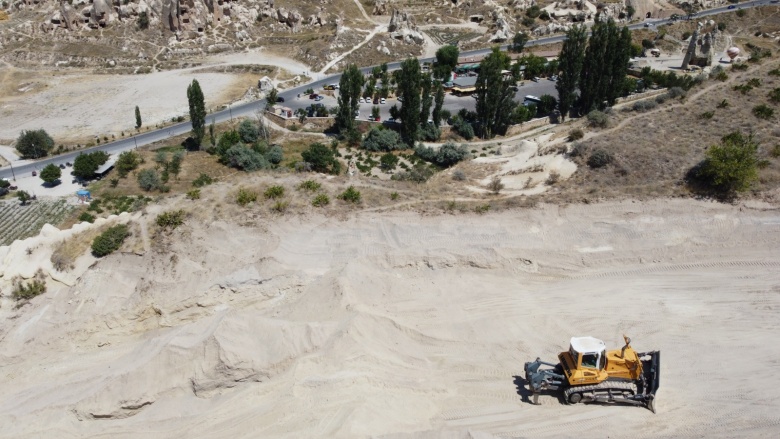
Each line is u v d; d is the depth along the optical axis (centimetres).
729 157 3959
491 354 2891
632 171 4466
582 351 2452
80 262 3441
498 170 5384
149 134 8631
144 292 3259
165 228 3600
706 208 3888
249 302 3334
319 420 2467
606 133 5434
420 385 2686
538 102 8938
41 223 5919
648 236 3728
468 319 3141
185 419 2575
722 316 3122
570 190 4338
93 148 8088
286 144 8119
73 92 10675
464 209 4003
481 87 7812
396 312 3192
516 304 3256
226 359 2692
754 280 3388
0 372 2977
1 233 5734
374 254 3541
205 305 3275
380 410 2517
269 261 3438
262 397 2652
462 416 2522
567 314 3173
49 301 3269
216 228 3650
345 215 3903
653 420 2459
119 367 2875
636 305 3228
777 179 4069
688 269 3516
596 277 3488
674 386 2653
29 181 7025
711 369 2752
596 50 7838
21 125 9181
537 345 2942
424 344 2970
